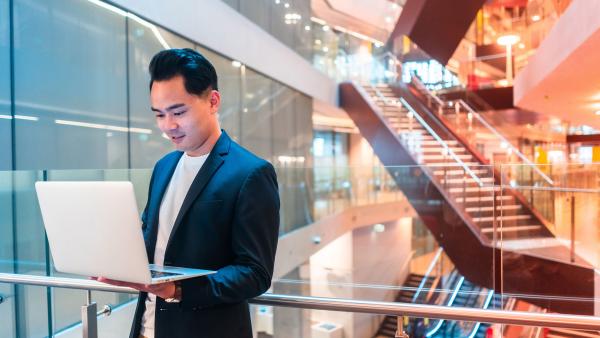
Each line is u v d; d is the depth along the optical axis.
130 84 4.52
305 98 9.90
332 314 5.90
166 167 1.26
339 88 11.77
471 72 12.08
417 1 8.55
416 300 6.10
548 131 15.02
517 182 4.50
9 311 3.04
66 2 3.83
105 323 2.79
